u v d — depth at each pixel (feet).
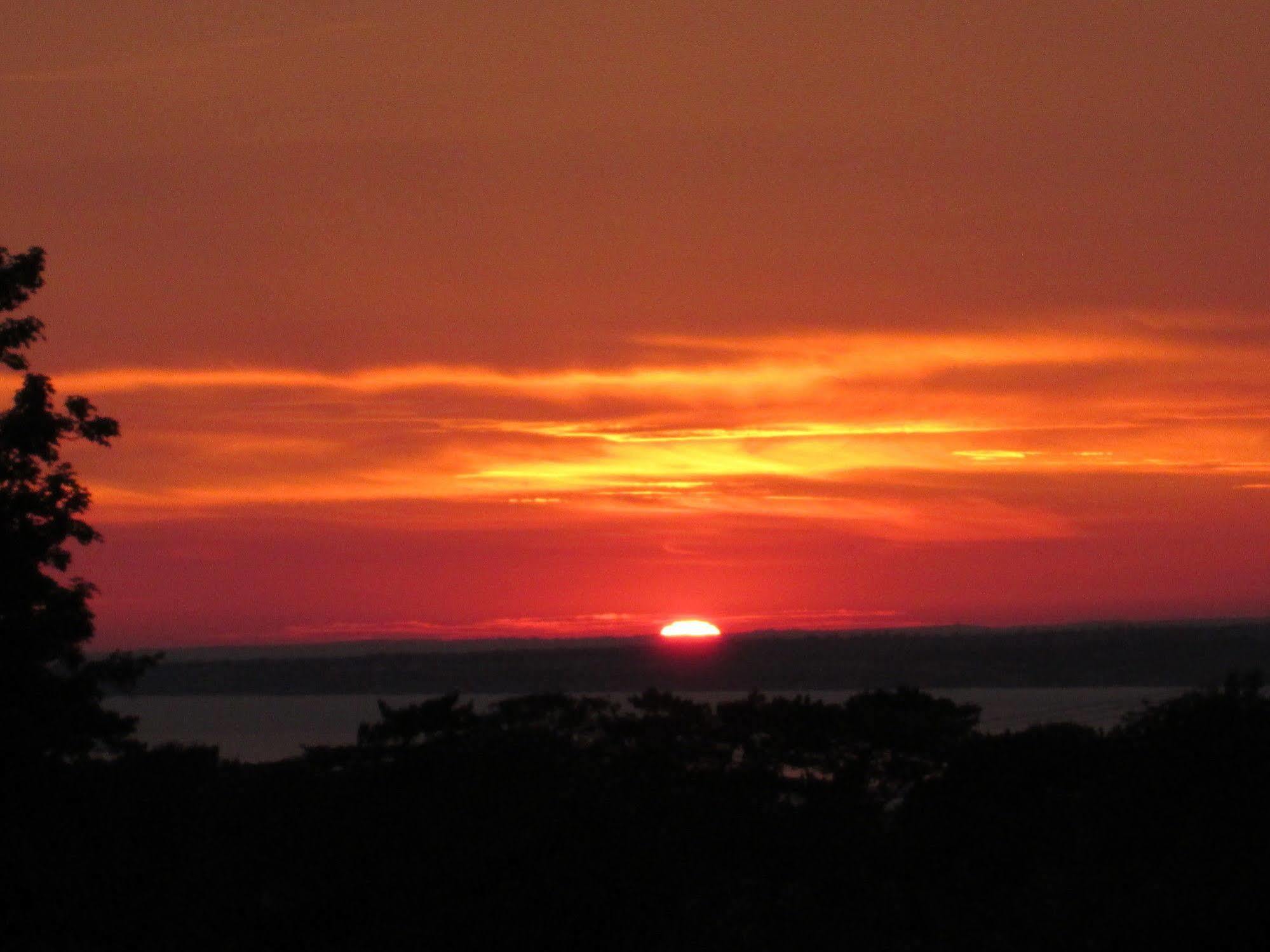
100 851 282.97
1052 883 238.27
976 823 283.59
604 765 361.10
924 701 403.54
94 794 317.83
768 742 384.88
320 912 249.75
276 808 303.89
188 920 249.75
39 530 327.26
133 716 351.87
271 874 269.85
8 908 248.93
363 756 360.69
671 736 380.58
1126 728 338.34
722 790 331.57
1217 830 256.73
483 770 314.14
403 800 294.05
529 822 265.75
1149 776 294.25
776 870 259.80
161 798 316.40
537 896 241.14
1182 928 203.41
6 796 316.40
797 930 228.22
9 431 324.19
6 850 264.93
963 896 242.37
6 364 329.31
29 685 321.32
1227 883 217.15
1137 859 249.55
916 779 371.76
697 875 252.62
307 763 362.74
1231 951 198.80
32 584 321.93
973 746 336.08
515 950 234.17
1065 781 311.88
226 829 299.38
